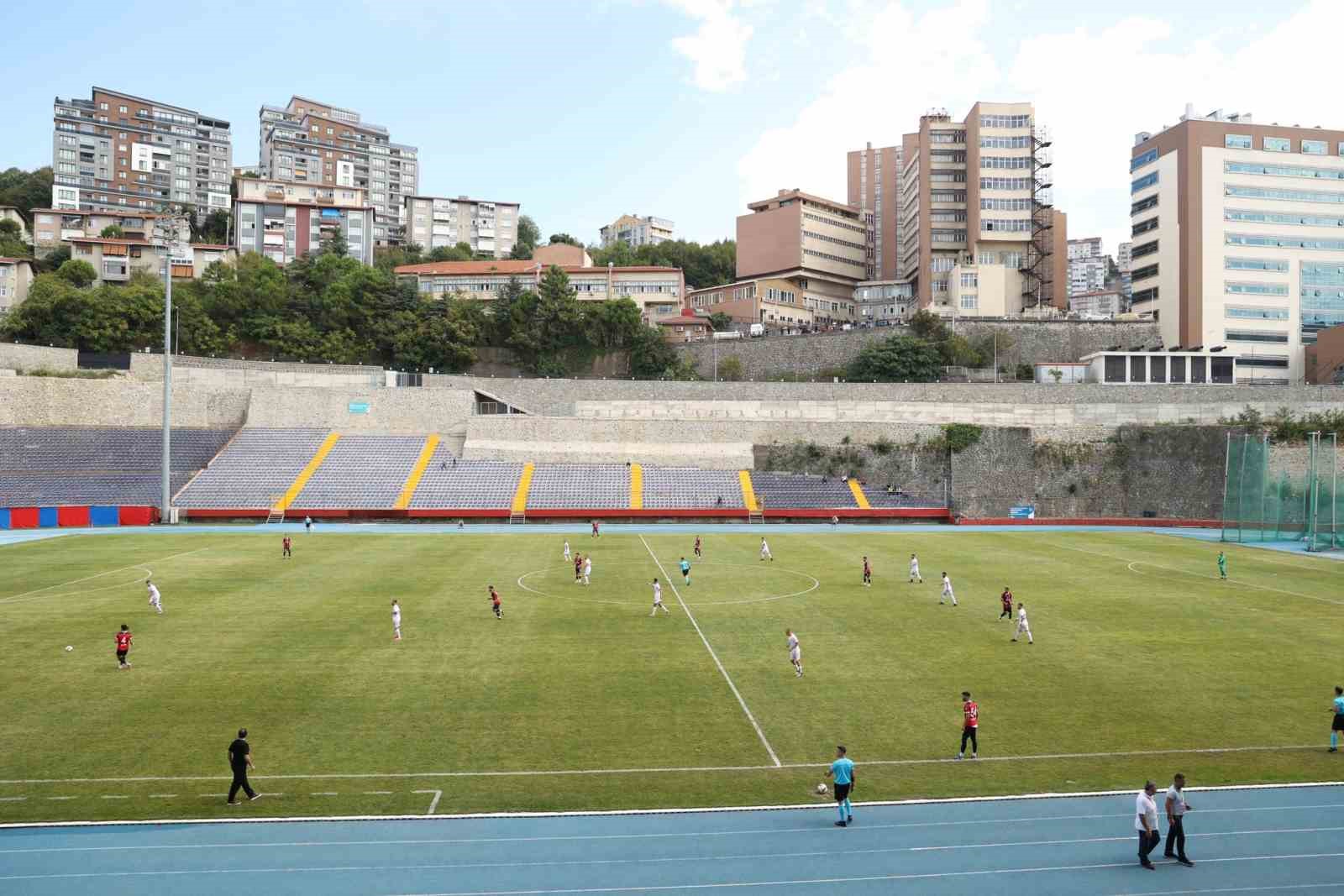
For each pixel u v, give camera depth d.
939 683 37.12
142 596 53.56
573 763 28.58
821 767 28.52
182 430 113.56
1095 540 87.00
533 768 28.17
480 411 127.56
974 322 156.00
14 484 97.25
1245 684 37.06
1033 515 108.75
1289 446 101.38
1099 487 110.06
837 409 123.56
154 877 21.62
